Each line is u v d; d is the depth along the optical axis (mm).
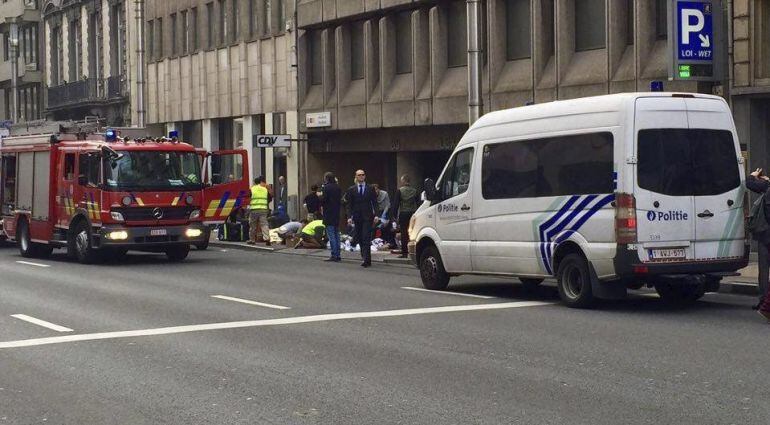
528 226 15961
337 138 37469
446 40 31672
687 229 14664
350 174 38656
